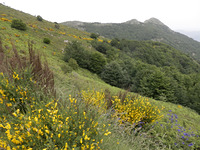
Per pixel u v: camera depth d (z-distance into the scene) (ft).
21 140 3.71
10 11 176.24
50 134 4.29
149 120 11.62
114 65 104.32
